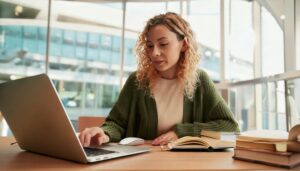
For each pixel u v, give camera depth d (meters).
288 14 2.37
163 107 1.36
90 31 4.76
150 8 4.29
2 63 4.34
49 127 0.65
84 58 4.73
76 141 0.60
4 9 4.32
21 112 0.72
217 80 3.54
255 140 0.68
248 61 3.29
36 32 4.29
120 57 4.27
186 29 1.37
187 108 1.34
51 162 0.65
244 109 2.85
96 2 4.34
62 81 4.51
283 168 0.60
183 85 1.36
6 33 4.34
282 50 2.51
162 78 1.43
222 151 0.86
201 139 0.89
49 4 4.18
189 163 0.64
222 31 3.57
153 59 1.31
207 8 3.94
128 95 1.41
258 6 3.19
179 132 1.11
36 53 4.29
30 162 0.65
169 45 1.28
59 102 0.58
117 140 1.16
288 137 0.65
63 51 4.48
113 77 4.61
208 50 3.83
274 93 2.34
